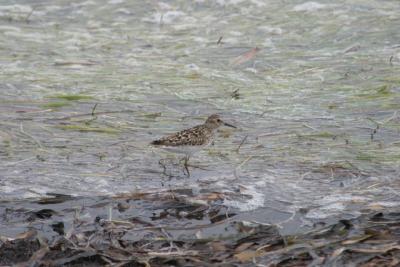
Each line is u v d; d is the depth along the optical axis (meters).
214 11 22.17
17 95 16.55
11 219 11.73
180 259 10.60
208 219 11.83
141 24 21.52
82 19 21.88
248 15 21.77
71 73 17.98
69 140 14.62
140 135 14.93
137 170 13.49
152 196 12.41
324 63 18.55
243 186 12.82
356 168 13.48
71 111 15.87
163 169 13.58
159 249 10.94
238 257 10.65
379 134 14.92
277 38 20.19
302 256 10.70
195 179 13.18
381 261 10.52
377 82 17.34
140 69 18.36
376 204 12.22
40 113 15.71
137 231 11.43
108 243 11.10
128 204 12.19
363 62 18.42
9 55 19.00
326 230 11.45
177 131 15.10
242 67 18.53
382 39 19.72
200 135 13.86
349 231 11.41
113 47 19.86
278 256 10.70
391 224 11.59
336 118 15.69
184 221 11.75
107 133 14.97
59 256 10.70
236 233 11.41
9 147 14.22
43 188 12.69
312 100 16.61
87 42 20.19
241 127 15.28
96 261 10.62
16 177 13.05
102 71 18.17
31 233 11.32
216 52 19.47
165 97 16.73
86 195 12.45
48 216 11.83
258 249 10.88
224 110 16.12
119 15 22.09
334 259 10.55
